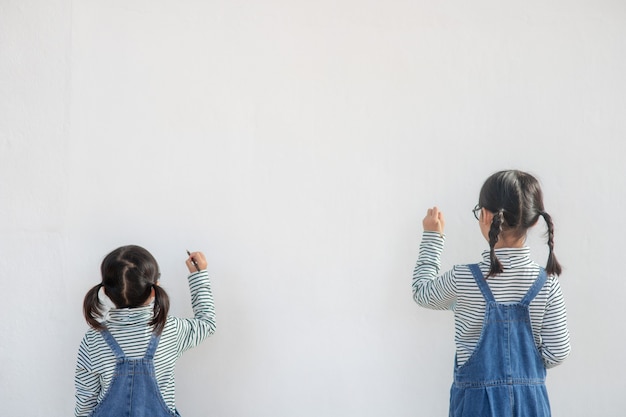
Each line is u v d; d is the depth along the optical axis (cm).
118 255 258
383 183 297
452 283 249
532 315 245
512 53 296
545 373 249
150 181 295
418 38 296
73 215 293
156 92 294
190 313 296
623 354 296
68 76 292
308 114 296
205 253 296
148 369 256
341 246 298
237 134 296
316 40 296
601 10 295
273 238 297
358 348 298
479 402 240
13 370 293
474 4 296
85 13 292
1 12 290
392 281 298
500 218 240
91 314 262
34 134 292
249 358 298
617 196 296
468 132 297
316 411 298
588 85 296
